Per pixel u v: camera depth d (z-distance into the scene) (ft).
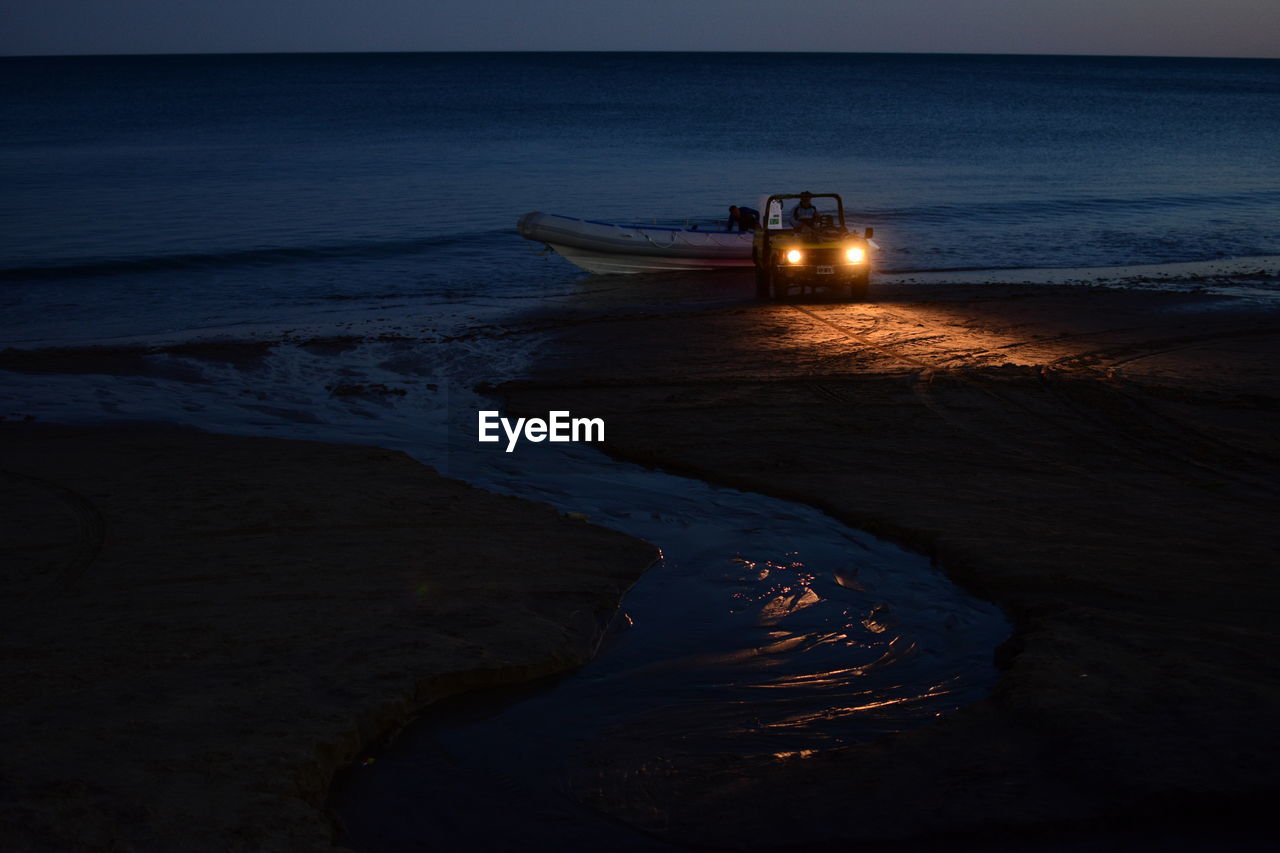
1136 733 13.07
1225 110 298.97
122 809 10.97
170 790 11.48
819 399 35.42
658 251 66.80
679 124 220.23
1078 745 12.89
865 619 18.63
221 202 97.60
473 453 30.04
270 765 12.23
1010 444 30.17
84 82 431.02
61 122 216.95
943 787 12.28
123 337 47.70
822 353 42.65
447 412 34.76
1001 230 88.94
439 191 108.27
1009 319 49.83
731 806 12.20
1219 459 28.73
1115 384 37.09
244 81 440.86
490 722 14.58
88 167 128.88
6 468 26.89
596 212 96.17
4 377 39.29
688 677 16.22
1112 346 43.65
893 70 627.05
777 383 37.70
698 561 21.57
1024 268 71.00
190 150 155.02
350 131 196.65
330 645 16.10
